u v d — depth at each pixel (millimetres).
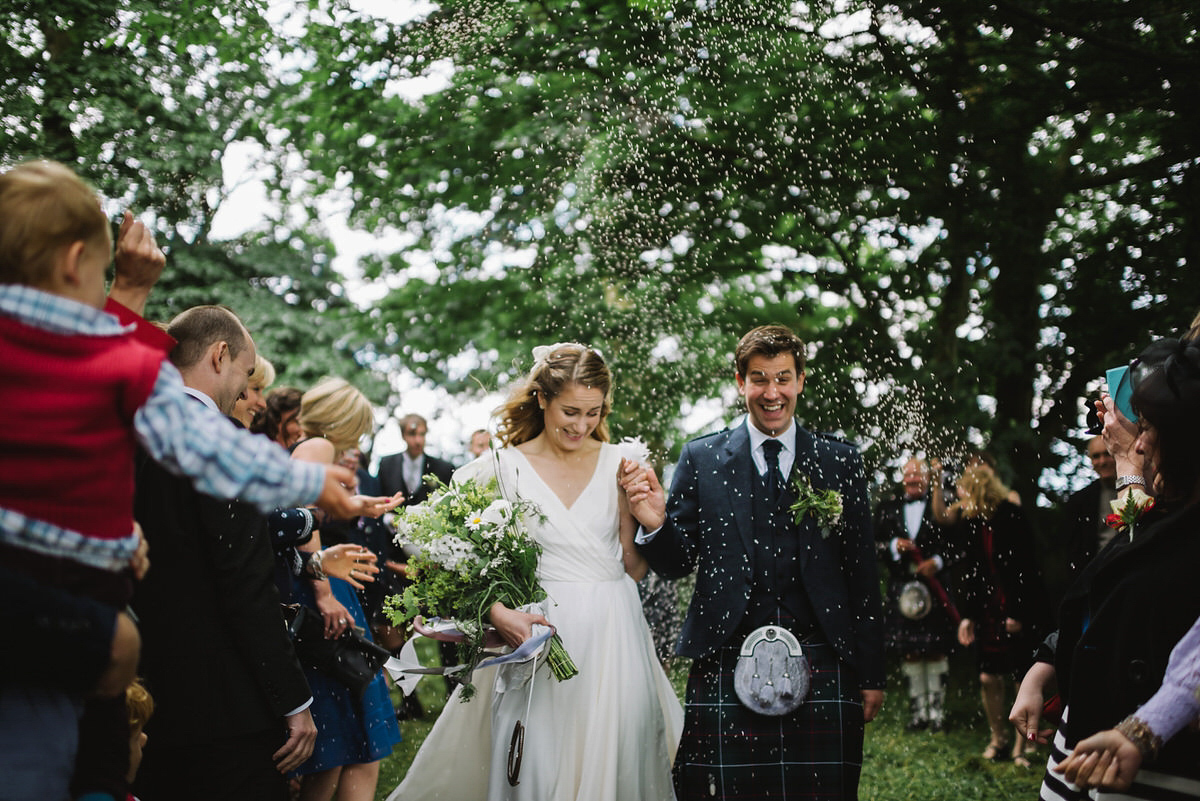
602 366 3494
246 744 2619
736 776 3330
